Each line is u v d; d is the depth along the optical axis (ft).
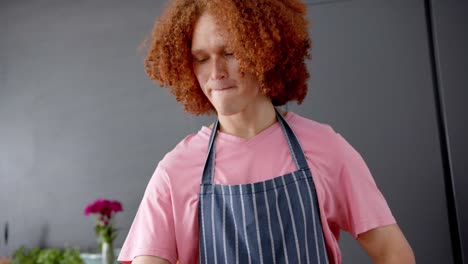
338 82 6.93
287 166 2.94
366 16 6.95
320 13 7.13
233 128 3.14
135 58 8.46
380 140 6.66
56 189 8.63
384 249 2.73
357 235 2.80
